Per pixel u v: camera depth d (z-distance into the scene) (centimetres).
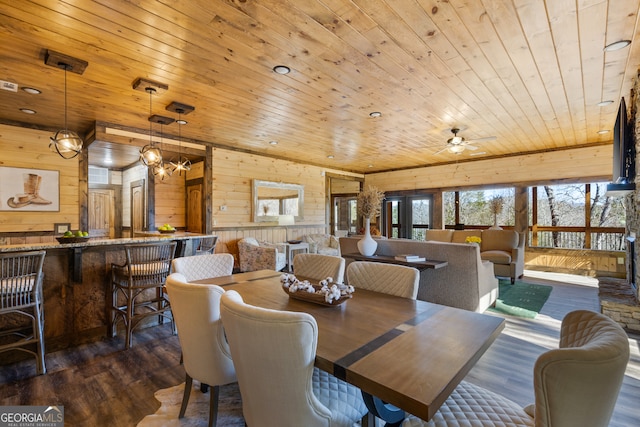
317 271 253
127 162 686
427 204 855
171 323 342
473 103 387
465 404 130
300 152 688
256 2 204
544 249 691
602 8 210
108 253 331
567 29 234
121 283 323
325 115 432
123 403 212
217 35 240
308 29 233
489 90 348
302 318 107
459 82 327
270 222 702
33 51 260
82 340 312
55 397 219
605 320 109
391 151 675
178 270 249
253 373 118
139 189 669
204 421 193
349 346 126
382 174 931
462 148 514
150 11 211
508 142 606
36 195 470
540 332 333
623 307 345
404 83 328
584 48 260
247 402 127
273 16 218
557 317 380
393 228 916
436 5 208
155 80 318
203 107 398
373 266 222
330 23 226
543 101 382
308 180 800
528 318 376
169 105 386
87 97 362
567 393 83
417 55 271
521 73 306
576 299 461
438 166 822
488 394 138
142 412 202
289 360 110
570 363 82
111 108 400
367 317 161
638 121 312
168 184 672
